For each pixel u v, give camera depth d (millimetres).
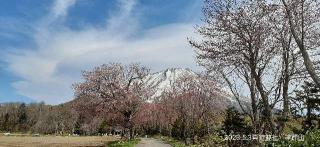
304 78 21906
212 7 21828
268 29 21125
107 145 61312
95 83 68938
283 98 21750
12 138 108875
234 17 21328
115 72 69938
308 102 28078
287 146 17188
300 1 17984
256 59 21297
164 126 129250
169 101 84375
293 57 21656
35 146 70188
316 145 15727
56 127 184625
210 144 46469
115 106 69000
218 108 62781
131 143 57531
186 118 66938
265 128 23578
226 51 22094
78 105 69688
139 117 77562
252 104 23422
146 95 73375
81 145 71750
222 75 23953
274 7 20281
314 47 21391
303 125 26906
